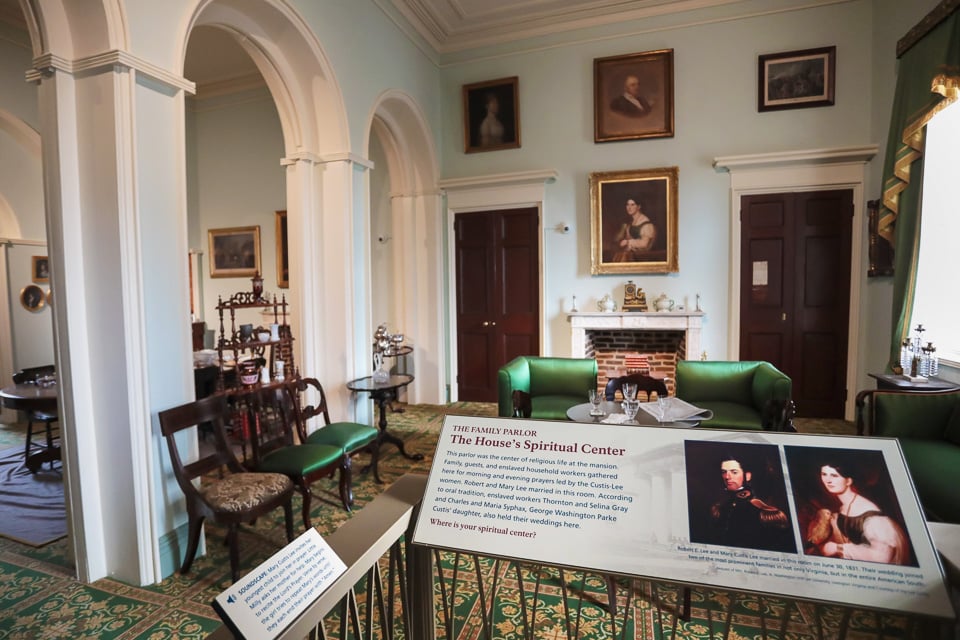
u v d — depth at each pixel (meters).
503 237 6.20
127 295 2.43
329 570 1.06
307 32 3.79
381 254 6.68
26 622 2.22
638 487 1.14
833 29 5.07
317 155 4.28
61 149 2.40
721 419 3.71
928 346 3.85
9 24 4.84
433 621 1.48
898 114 4.19
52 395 3.85
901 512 0.99
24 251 5.98
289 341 4.59
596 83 5.72
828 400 5.27
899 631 2.11
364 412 4.61
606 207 5.76
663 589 2.44
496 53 6.11
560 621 2.21
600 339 6.16
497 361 6.32
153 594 2.43
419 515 1.24
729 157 5.28
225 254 7.41
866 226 5.02
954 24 3.46
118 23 2.36
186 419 2.64
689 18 5.45
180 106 2.67
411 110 5.59
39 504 3.47
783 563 0.99
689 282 5.59
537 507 1.18
